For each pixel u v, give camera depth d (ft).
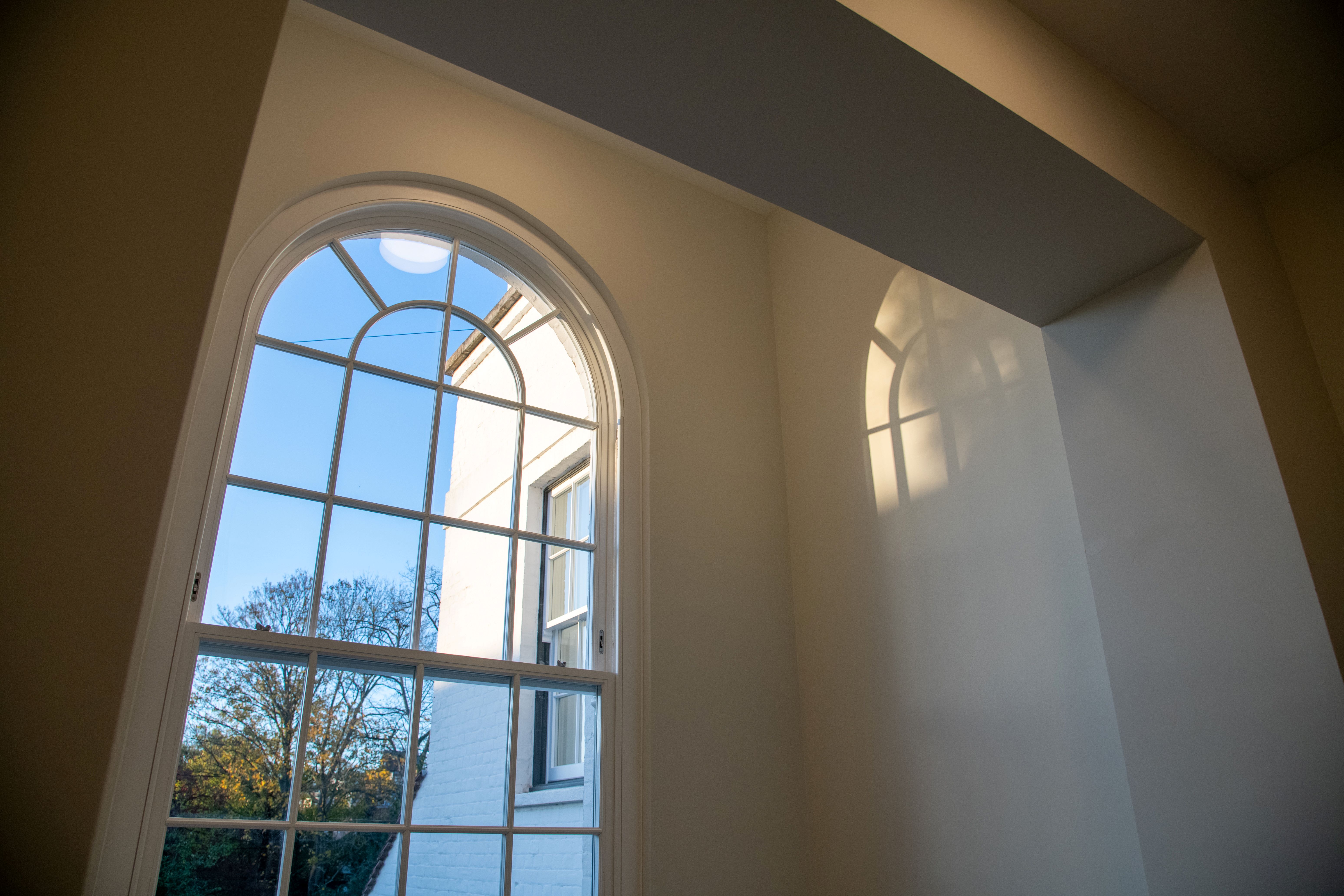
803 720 11.98
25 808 2.84
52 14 3.88
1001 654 9.69
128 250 3.67
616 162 13.39
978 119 7.07
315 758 8.63
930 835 9.93
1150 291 8.80
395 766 9.06
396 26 5.95
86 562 3.20
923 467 11.22
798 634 12.44
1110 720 8.48
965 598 10.26
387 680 9.34
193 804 7.88
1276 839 6.84
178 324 3.68
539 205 12.18
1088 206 8.02
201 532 8.49
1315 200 9.38
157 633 7.97
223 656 8.45
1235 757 7.22
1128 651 8.16
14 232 3.46
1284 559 7.28
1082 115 7.97
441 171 11.37
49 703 2.98
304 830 8.33
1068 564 9.21
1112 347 8.98
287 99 10.53
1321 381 8.77
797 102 6.77
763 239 15.01
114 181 3.75
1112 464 8.71
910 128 7.09
